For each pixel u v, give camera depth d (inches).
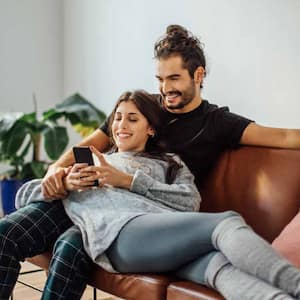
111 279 71.2
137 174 77.9
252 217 80.9
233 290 57.6
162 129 87.4
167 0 140.9
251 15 122.8
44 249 79.3
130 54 151.7
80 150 79.5
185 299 62.9
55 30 170.7
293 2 114.8
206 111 87.7
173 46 85.3
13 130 137.9
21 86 164.7
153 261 67.5
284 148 81.7
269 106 121.0
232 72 127.8
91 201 77.2
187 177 82.7
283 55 117.4
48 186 79.8
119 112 85.0
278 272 55.7
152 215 70.6
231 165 85.5
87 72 165.6
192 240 64.6
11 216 78.3
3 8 159.6
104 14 158.6
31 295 105.1
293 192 78.5
